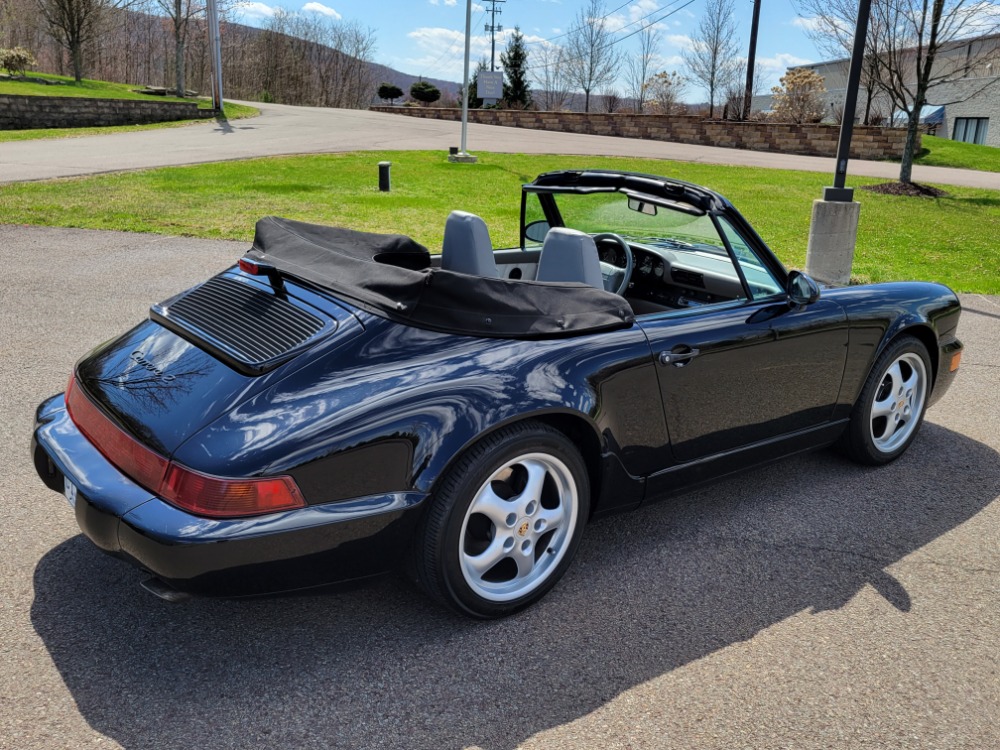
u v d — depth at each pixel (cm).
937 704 252
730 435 345
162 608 282
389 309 265
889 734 238
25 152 1881
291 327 266
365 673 254
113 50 7444
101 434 257
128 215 1116
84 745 219
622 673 260
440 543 256
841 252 924
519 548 282
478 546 276
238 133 2658
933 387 441
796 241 1233
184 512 227
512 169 1961
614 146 2777
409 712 238
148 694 240
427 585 265
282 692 244
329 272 291
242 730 228
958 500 393
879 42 1836
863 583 319
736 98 3891
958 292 923
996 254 1223
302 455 231
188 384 253
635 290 415
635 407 302
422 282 262
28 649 256
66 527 329
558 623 285
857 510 379
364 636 273
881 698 254
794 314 357
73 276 770
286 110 4109
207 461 227
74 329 602
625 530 355
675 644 276
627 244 396
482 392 259
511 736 231
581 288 298
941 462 438
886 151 2969
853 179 2130
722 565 328
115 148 2056
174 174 1584
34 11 5038
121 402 257
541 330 283
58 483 277
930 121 4562
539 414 267
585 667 262
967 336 721
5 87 3303
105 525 237
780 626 288
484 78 2472
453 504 255
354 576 250
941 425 496
